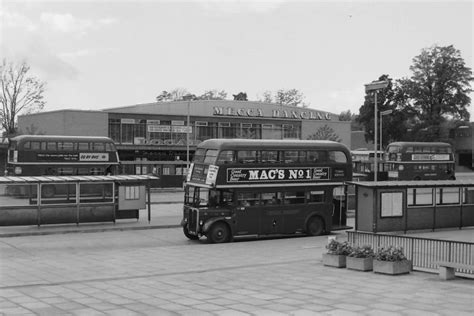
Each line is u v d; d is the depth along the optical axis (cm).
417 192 2828
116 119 6788
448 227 2908
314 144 2872
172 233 2931
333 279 1583
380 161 6738
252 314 1141
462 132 9712
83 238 2711
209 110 7769
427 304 1231
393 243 1875
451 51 9550
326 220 2895
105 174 4897
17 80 7412
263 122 7956
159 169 5888
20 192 3984
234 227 2655
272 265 1897
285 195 2792
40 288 1461
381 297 1314
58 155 4722
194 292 1397
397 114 9912
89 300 1294
